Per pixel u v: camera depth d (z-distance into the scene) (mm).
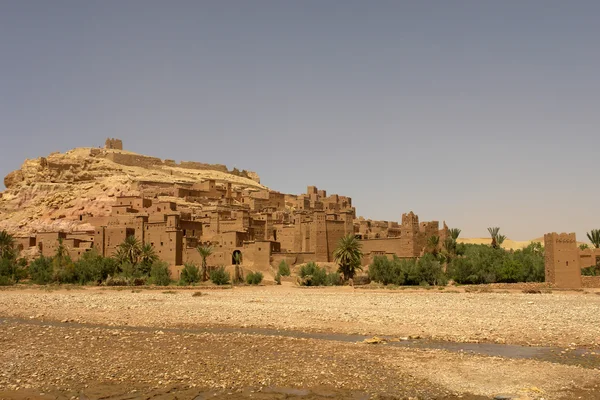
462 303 58469
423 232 101188
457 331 41312
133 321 49781
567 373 28531
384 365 30672
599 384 26609
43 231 131375
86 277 96750
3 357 33969
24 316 54656
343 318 48688
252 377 28719
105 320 50906
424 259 87312
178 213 108125
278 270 93500
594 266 80688
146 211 121188
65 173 158625
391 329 42906
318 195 159250
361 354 33438
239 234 102312
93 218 129000
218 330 44250
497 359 31625
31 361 32844
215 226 111562
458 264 87125
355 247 88188
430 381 27531
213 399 25469
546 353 33688
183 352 34625
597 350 34531
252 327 45438
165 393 26422
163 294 75250
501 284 76688
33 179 157875
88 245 117375
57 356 34094
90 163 161875
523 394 25109
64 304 64000
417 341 38062
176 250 102625
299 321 47625
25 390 27172
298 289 80125
